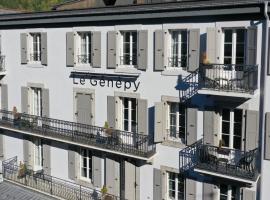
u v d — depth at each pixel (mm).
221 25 17500
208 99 18219
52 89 23906
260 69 16938
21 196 24109
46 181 24672
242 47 17484
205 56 17734
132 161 21297
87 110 22406
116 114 21234
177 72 19000
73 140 22375
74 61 22484
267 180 17359
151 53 19703
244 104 17406
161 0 21344
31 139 25609
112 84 21219
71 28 22453
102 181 22438
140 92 20281
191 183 19297
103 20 20891
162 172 20094
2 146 27281
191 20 18344
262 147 17172
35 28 24203
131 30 20156
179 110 19641
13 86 26078
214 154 18172
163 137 19781
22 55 25000
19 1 47469
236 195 18328
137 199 21188
